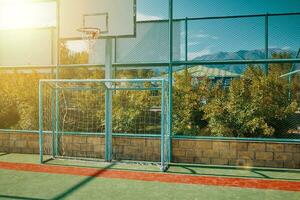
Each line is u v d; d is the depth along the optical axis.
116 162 7.65
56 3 8.70
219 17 9.01
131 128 9.22
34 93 10.20
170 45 7.73
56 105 8.41
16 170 6.85
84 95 9.51
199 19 9.09
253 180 6.08
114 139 7.96
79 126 9.45
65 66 9.12
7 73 10.68
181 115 9.14
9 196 5.09
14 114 10.80
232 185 5.75
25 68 9.88
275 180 6.08
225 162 7.30
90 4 8.50
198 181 6.02
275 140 7.06
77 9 8.56
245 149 7.20
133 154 7.82
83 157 8.16
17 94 10.46
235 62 7.62
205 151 7.41
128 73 10.41
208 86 9.34
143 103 9.25
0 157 8.20
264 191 5.38
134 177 6.31
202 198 5.01
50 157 8.20
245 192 5.32
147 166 7.28
